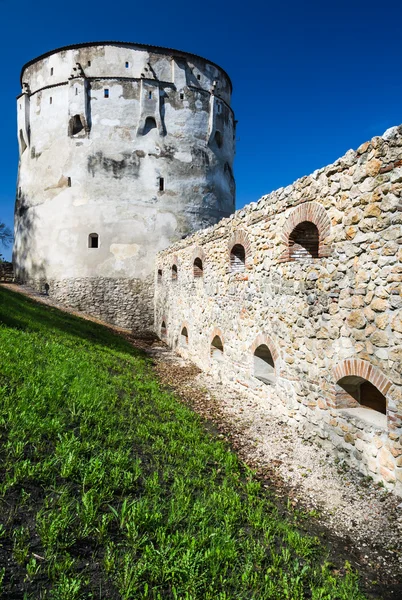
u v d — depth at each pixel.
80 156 21.48
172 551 3.08
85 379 6.74
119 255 21.31
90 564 2.81
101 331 16.08
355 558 3.87
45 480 3.48
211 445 5.94
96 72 21.58
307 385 6.63
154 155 22.03
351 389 6.00
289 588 3.09
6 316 10.25
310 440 6.46
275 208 7.56
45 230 22.16
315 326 6.39
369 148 5.22
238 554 3.37
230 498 4.26
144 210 21.70
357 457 5.45
